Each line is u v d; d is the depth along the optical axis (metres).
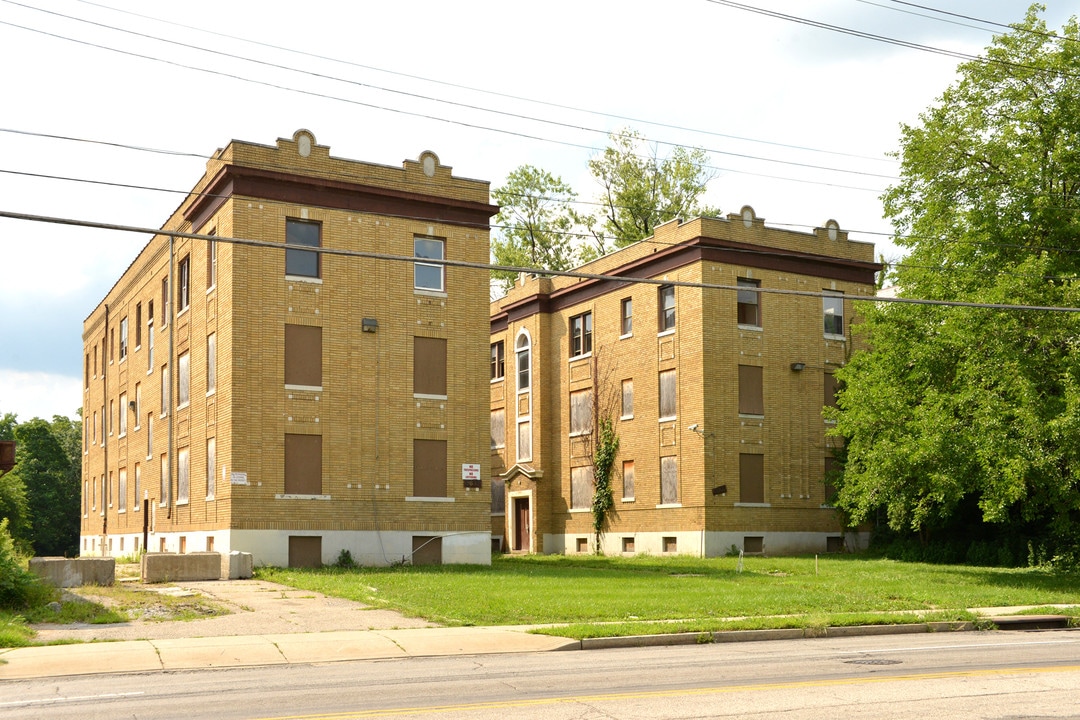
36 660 15.59
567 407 50.88
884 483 31.98
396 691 12.50
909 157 33.75
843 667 14.32
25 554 27.94
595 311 49.41
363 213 35.50
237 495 32.78
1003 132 33.00
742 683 12.77
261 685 13.26
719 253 43.16
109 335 54.25
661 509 44.19
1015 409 27.80
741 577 30.72
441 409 36.47
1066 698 11.60
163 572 28.75
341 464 34.53
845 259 45.88
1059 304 28.84
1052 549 34.97
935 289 31.67
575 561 40.72
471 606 21.83
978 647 17.02
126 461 49.03
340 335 34.94
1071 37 32.88
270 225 34.06
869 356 35.78
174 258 40.16
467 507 36.62
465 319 37.19
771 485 43.38
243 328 33.41
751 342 43.59
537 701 11.50
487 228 37.66
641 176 64.06
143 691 12.79
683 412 43.31
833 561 38.53
